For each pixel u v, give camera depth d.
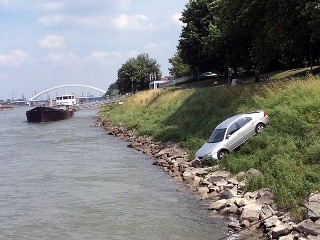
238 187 16.16
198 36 63.34
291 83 25.59
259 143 20.06
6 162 28.88
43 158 30.03
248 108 26.88
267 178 15.40
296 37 32.53
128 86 131.25
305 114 20.23
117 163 26.34
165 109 45.94
